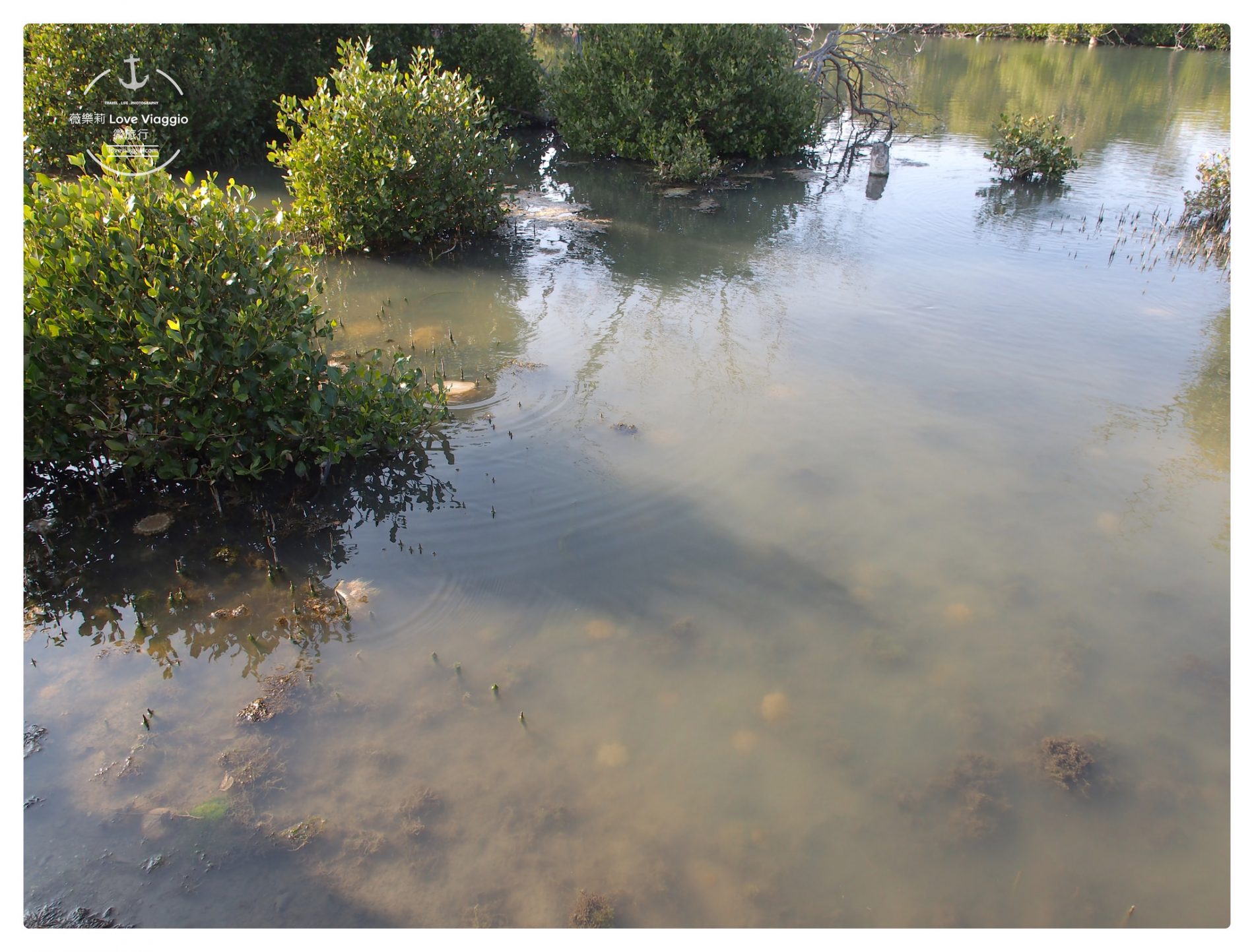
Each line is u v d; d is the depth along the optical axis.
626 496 5.50
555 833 3.35
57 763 3.57
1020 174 14.05
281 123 10.39
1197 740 3.87
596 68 15.16
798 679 4.13
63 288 5.20
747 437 6.22
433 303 8.73
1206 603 4.66
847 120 18.84
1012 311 8.61
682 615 4.50
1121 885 3.25
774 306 8.73
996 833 3.44
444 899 3.09
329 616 4.45
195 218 5.59
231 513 5.29
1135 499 5.54
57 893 3.06
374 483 5.64
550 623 4.43
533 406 6.66
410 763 3.63
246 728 3.78
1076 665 4.25
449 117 10.35
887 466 5.89
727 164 15.41
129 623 4.37
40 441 5.12
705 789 3.57
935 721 3.93
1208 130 17.02
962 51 28.02
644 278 9.54
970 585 4.78
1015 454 6.04
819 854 3.33
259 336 5.46
